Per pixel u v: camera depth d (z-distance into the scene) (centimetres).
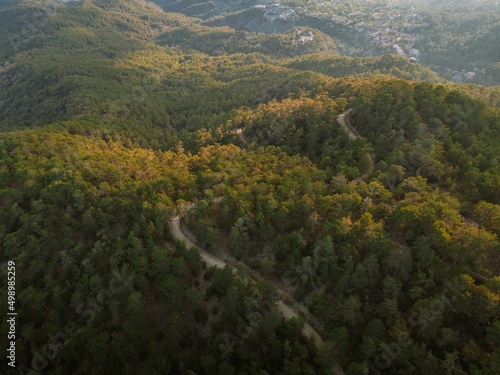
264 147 15575
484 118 13112
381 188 9969
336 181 10575
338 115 15812
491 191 9369
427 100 13662
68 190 10888
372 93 15800
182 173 12294
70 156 13275
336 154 12912
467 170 10381
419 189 9850
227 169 12219
